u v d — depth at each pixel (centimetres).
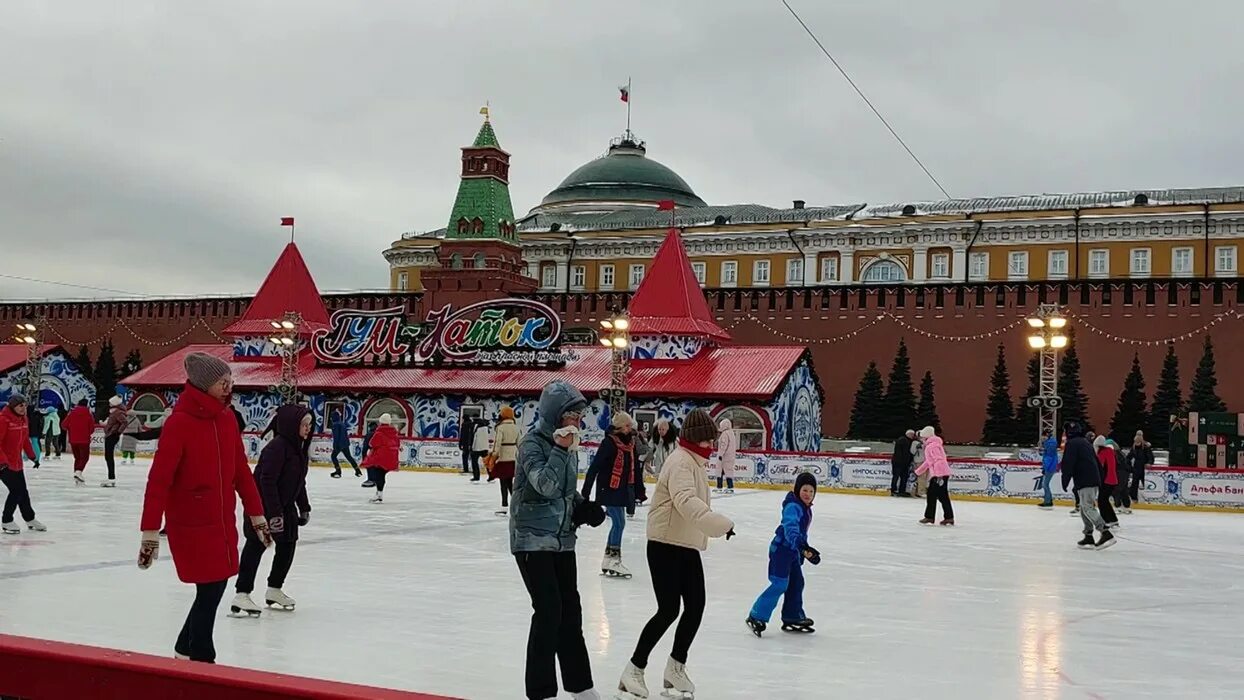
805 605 1152
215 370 682
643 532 1861
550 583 679
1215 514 2708
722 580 1309
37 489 2406
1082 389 4456
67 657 434
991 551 1716
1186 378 4319
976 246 6319
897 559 1587
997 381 4525
